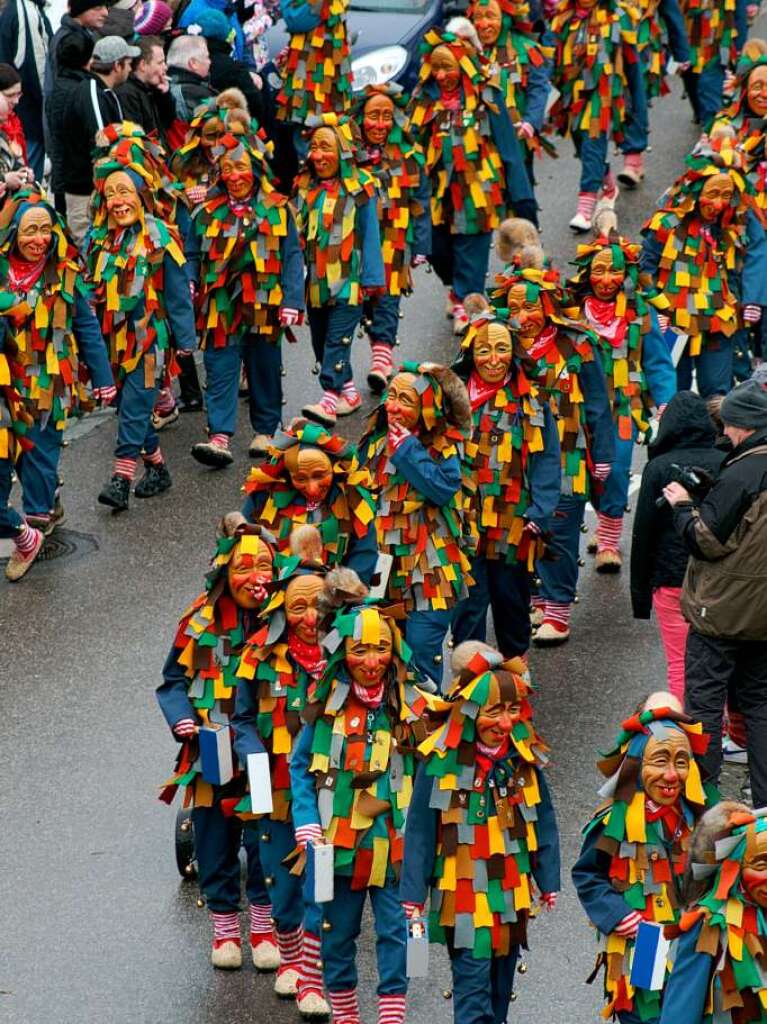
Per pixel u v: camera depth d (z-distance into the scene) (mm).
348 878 13875
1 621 20891
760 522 15945
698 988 11789
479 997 13367
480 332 18219
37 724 18953
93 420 25891
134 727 18906
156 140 25000
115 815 17562
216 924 15594
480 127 26047
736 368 23734
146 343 22625
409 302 29016
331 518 17094
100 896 16484
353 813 13812
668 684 18984
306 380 26672
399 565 17719
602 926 13055
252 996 15242
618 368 21031
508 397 18266
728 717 17828
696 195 22875
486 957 13344
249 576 15094
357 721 13906
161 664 20000
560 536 19766
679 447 17578
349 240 23641
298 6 29484
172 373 23188
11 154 24641
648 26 31156
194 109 26438
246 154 22734
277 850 14797
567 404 19312
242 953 15875
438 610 17703
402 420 17359
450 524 17781
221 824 15266
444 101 26109
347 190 23609
